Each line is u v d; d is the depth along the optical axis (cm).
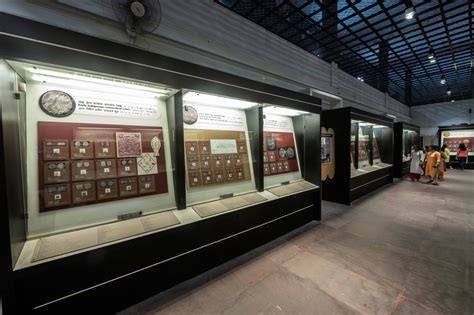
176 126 208
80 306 157
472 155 1127
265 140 335
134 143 197
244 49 417
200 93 215
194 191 237
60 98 165
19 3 217
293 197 333
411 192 604
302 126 383
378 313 171
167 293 195
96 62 147
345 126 480
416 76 831
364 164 629
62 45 135
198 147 249
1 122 116
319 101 362
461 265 238
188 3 334
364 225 360
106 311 168
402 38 542
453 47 597
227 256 247
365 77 832
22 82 149
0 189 117
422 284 206
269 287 204
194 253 217
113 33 268
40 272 135
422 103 1323
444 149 1011
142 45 289
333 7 416
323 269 232
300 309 176
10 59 119
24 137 147
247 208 258
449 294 192
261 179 299
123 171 188
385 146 765
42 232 149
